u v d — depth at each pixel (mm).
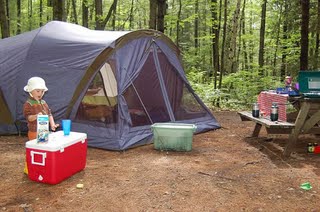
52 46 6734
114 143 5754
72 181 4199
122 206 3484
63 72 6391
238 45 21359
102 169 4695
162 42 7148
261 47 17625
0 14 12281
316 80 5316
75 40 6684
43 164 4043
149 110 6598
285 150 5441
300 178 4387
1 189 3938
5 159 5164
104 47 6164
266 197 3764
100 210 3391
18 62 6828
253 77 14242
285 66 15484
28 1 22750
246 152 5695
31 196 3732
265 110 6391
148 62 6746
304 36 9398
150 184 4105
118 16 22828
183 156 5430
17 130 6812
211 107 11734
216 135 7035
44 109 4504
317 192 3922
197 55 19703
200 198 3707
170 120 6879
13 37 7805
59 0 10469
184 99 7395
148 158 5289
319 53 13078
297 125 5332
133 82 6340
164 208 3451
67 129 4504
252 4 19703
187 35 21906
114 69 6199
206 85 13062
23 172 4547
